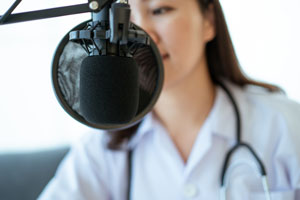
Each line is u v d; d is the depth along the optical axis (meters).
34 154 1.58
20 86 2.27
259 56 2.48
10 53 2.26
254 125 0.95
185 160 0.97
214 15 0.92
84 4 0.40
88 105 0.39
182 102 0.94
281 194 0.89
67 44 0.43
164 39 0.78
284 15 2.45
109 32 0.38
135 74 0.39
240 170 0.91
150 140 0.99
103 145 1.02
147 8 0.77
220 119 0.93
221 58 1.00
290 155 0.91
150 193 0.95
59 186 1.01
